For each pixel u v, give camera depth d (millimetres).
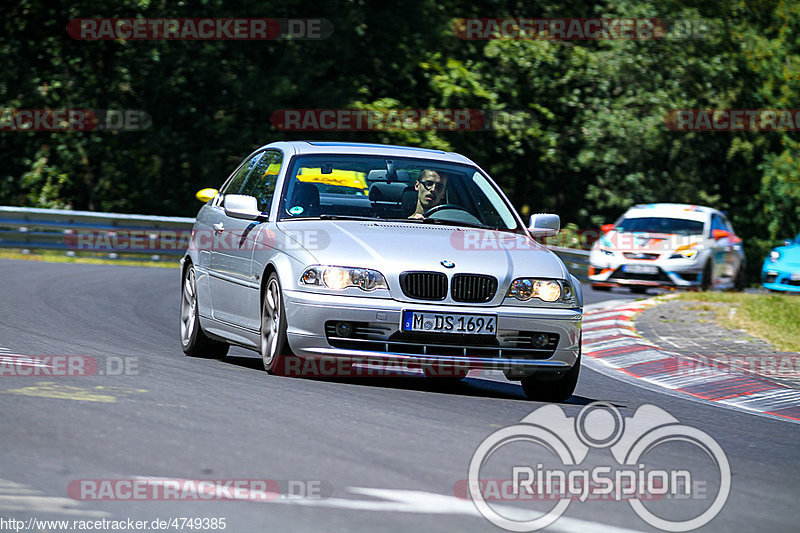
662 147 116375
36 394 21312
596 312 50281
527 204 122250
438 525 13969
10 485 14914
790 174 123812
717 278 69438
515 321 25016
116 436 17922
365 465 16875
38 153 99438
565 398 26344
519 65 111188
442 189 28422
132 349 30391
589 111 113812
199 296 30391
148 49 97312
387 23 106562
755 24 127438
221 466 16359
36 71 99375
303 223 26656
